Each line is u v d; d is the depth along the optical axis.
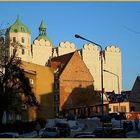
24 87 54.25
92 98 117.44
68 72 117.25
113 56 164.88
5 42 52.88
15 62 53.31
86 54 160.50
